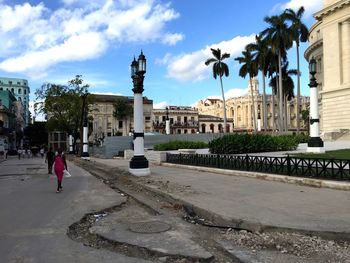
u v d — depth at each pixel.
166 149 33.72
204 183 14.12
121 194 12.97
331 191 11.30
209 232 7.64
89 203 11.02
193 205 9.66
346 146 27.84
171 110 119.50
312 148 22.73
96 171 23.58
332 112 50.50
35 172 24.67
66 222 8.52
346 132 43.09
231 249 6.44
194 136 49.81
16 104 125.62
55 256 6.16
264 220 7.82
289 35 53.78
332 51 50.94
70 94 63.78
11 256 6.17
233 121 133.25
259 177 14.99
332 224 7.36
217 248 6.57
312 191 11.42
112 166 25.94
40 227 8.11
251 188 12.45
